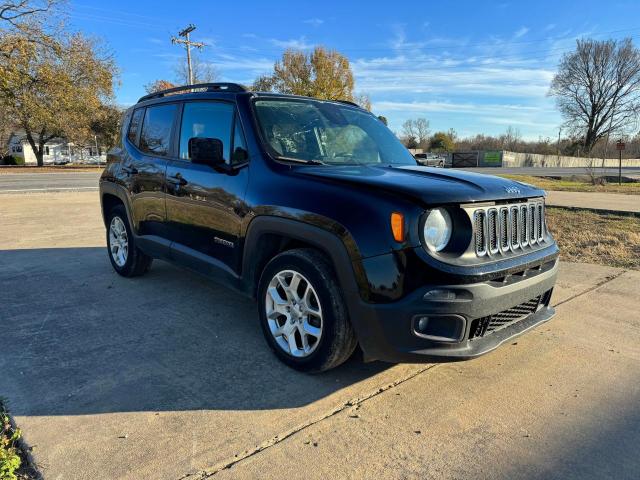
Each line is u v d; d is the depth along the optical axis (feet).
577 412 8.94
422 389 9.73
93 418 8.46
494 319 9.33
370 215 8.66
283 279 10.43
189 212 13.01
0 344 11.52
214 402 9.06
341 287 9.12
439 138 258.57
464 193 8.80
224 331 12.49
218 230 11.97
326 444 7.88
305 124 12.48
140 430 8.14
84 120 127.34
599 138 222.07
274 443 7.88
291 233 9.80
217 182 11.86
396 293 8.37
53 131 144.25
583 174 111.55
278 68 165.37
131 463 7.30
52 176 92.22
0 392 9.27
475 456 7.64
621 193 53.11
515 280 9.34
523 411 8.96
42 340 11.78
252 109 11.80
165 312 13.87
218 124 12.52
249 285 11.30
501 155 199.00
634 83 207.21
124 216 16.84
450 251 8.64
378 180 9.35
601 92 213.66
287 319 10.41
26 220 31.63
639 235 25.52
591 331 12.84
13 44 69.21
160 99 15.48
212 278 12.63
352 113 14.40
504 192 9.48
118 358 10.84
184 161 13.48
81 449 7.61
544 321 10.52
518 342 12.12
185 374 10.13
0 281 16.93
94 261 20.11
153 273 18.13
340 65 167.63
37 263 19.66
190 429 8.20
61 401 8.99
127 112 17.70
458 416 8.77
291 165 10.76
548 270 10.47
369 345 8.91
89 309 14.06
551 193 52.90
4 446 7.47
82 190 56.13
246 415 8.65
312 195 9.57
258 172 10.91
